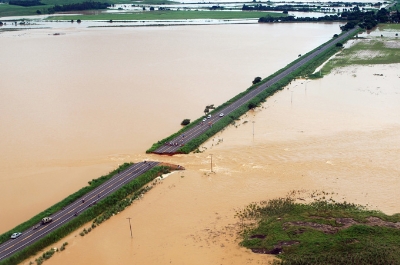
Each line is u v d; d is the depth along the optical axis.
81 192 102.38
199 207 96.50
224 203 97.69
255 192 102.06
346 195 99.50
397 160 115.19
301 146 125.62
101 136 136.00
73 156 123.06
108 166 117.38
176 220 91.94
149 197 101.69
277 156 119.81
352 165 113.25
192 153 123.81
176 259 79.31
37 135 136.62
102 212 96.44
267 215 91.75
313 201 97.12
